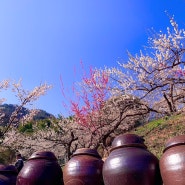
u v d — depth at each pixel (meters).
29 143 19.88
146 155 4.43
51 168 5.33
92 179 4.85
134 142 4.57
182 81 15.05
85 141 18.08
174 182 3.99
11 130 19.95
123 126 18.48
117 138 4.70
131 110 17.81
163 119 17.58
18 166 11.77
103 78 17.31
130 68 16.22
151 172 4.33
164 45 15.23
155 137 15.02
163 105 18.38
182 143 4.16
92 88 17.44
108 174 4.43
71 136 18.22
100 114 17.14
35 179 5.19
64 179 5.04
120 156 4.41
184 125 14.96
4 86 19.98
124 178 4.29
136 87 16.19
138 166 4.30
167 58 15.52
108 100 17.16
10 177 5.61
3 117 20.42
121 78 16.62
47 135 19.56
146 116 18.78
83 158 5.02
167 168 4.10
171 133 14.60
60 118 20.23
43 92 19.94
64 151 20.36
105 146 16.19
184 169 3.94
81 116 17.36
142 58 15.95
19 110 19.48
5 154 22.30
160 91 17.16
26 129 23.55
